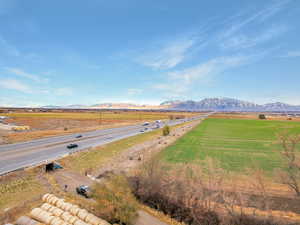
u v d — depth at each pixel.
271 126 99.62
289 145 32.53
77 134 69.06
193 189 21.38
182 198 20.17
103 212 17.36
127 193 18.45
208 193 21.02
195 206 19.08
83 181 28.80
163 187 21.64
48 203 20.45
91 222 16.73
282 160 38.22
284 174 26.69
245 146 52.44
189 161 38.19
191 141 59.75
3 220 17.45
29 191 24.89
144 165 26.27
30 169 31.88
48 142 52.88
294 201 20.70
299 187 22.89
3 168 31.70
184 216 18.94
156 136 70.19
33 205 20.38
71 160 38.78
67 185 27.08
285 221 16.62
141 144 56.00
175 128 93.44
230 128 92.81
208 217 17.72
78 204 20.86
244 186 24.77
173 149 48.94
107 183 19.36
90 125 98.81
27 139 55.25
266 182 26.12
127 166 35.50
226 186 24.28
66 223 16.36
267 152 45.47
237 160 38.94
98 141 57.12
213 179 26.53
